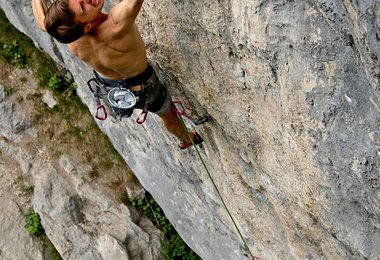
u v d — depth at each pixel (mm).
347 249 4793
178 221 8836
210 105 4859
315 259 5602
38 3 4320
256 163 5070
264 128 4484
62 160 10867
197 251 8914
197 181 6898
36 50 11070
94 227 10430
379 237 4258
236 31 3922
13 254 10375
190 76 4773
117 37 4043
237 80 4320
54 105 11008
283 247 6129
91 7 3807
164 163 7500
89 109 10320
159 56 4852
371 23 2805
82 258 10180
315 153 4027
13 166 10906
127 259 9984
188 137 5594
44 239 10547
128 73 4434
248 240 6934
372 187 3793
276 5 3527
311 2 3326
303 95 3756
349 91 3477
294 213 5172
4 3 9750
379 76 3049
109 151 10867
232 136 5016
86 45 4168
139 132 7453
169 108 5043
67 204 10531
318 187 4352
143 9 4559
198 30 4250
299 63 3652
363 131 3553
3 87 11039
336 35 3314
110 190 10703
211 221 7660
